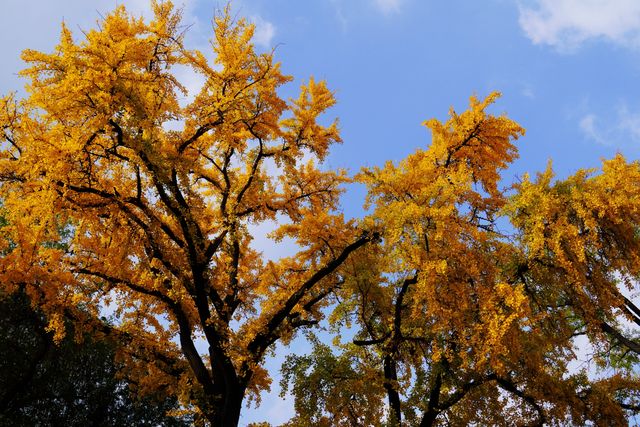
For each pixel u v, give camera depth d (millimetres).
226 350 11648
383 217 11695
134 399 16922
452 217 11297
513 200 12078
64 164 10078
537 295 12570
